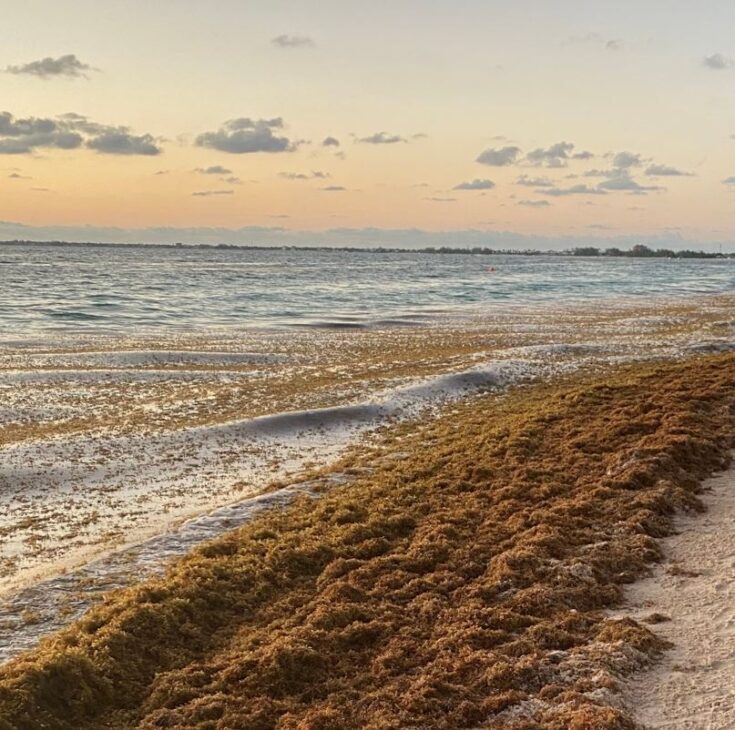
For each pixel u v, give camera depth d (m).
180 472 23.50
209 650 11.84
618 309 78.00
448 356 44.53
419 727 9.12
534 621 11.61
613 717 8.65
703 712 8.90
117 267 180.38
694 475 18.39
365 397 33.59
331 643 11.42
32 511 19.88
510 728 8.88
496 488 18.47
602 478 17.98
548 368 39.03
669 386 27.70
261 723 9.63
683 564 13.59
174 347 47.12
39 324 58.91
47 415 29.38
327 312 74.25
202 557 15.23
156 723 9.75
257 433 27.73
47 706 10.04
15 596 14.20
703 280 153.38
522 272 189.38
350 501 18.28
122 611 12.48
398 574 13.86
